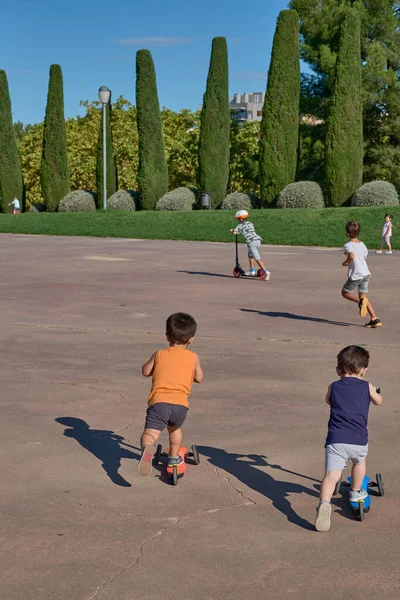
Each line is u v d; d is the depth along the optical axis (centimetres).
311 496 567
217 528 504
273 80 4500
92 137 7388
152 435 562
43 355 1064
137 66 4872
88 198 5162
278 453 663
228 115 4841
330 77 5278
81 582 426
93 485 581
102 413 781
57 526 502
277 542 483
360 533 500
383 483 594
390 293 1744
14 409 791
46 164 5388
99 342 1160
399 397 851
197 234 3819
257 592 418
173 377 579
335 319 1391
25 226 4394
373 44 5175
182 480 596
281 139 4519
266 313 1452
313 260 2614
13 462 631
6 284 1870
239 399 840
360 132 4328
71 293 1709
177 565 448
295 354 1087
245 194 4703
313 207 4309
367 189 4181
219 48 4756
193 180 7538
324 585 426
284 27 4453
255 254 2014
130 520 514
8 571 438
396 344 1162
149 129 4903
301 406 815
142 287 1828
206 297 1664
